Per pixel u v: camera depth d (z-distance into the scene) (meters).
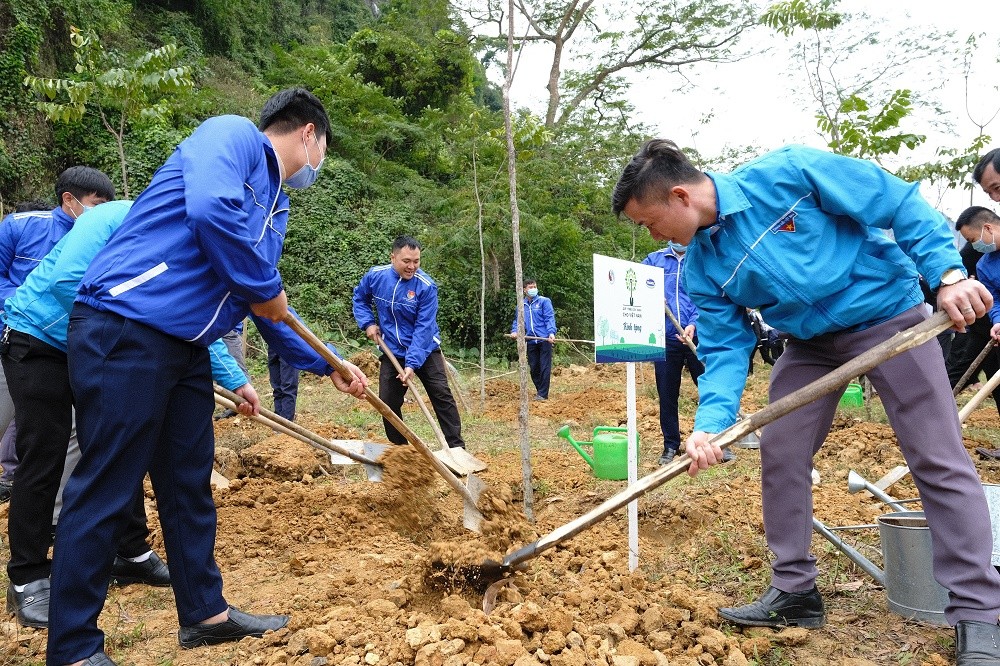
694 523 4.23
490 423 8.77
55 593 2.48
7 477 5.16
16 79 15.98
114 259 2.56
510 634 2.57
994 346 5.92
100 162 17.12
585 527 2.88
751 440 6.30
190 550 2.88
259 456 5.62
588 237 19.78
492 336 18.34
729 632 2.84
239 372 3.52
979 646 2.36
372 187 21.28
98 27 18.72
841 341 2.75
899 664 2.56
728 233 2.69
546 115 23.86
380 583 3.41
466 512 3.84
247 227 2.50
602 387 12.02
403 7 28.44
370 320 6.10
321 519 4.54
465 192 17.53
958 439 2.58
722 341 2.95
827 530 3.14
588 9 22.34
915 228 2.52
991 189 4.51
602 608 2.92
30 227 4.30
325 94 23.75
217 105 20.94
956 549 2.50
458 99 26.44
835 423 7.19
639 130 21.19
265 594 3.46
